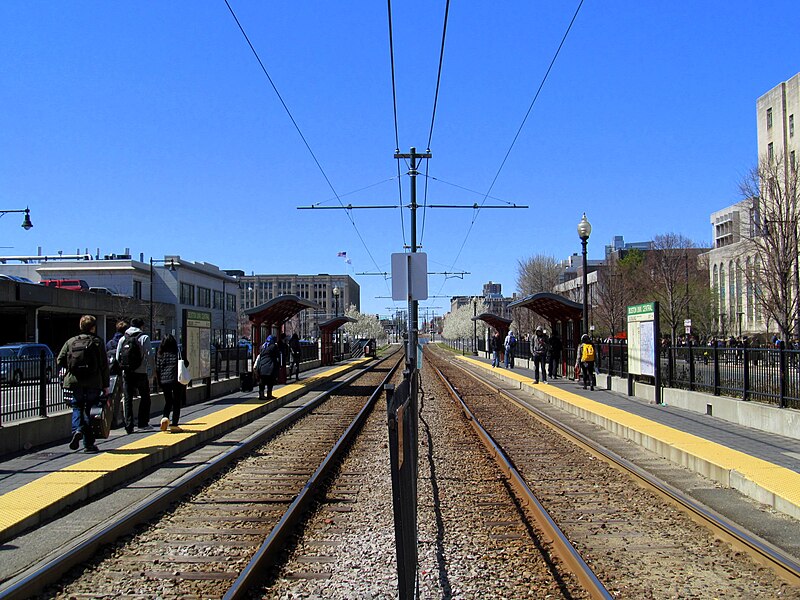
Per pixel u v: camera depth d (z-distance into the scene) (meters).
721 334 53.47
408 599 4.71
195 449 13.35
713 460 10.67
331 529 8.10
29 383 12.83
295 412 19.42
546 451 13.51
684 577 6.44
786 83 59.62
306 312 132.38
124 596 6.04
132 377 13.85
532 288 79.00
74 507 8.78
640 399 20.78
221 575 6.52
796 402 13.61
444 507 9.13
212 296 85.12
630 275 64.75
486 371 41.31
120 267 68.62
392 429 4.42
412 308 22.91
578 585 6.23
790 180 37.06
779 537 7.48
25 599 5.89
